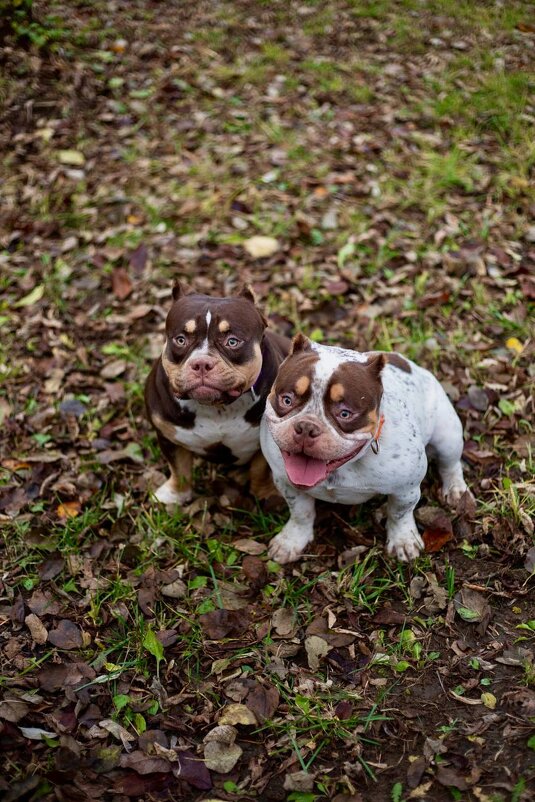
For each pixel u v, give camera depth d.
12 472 2.14
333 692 1.67
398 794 1.51
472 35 3.89
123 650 1.77
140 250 2.77
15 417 2.29
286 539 1.92
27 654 1.76
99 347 2.50
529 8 4.11
